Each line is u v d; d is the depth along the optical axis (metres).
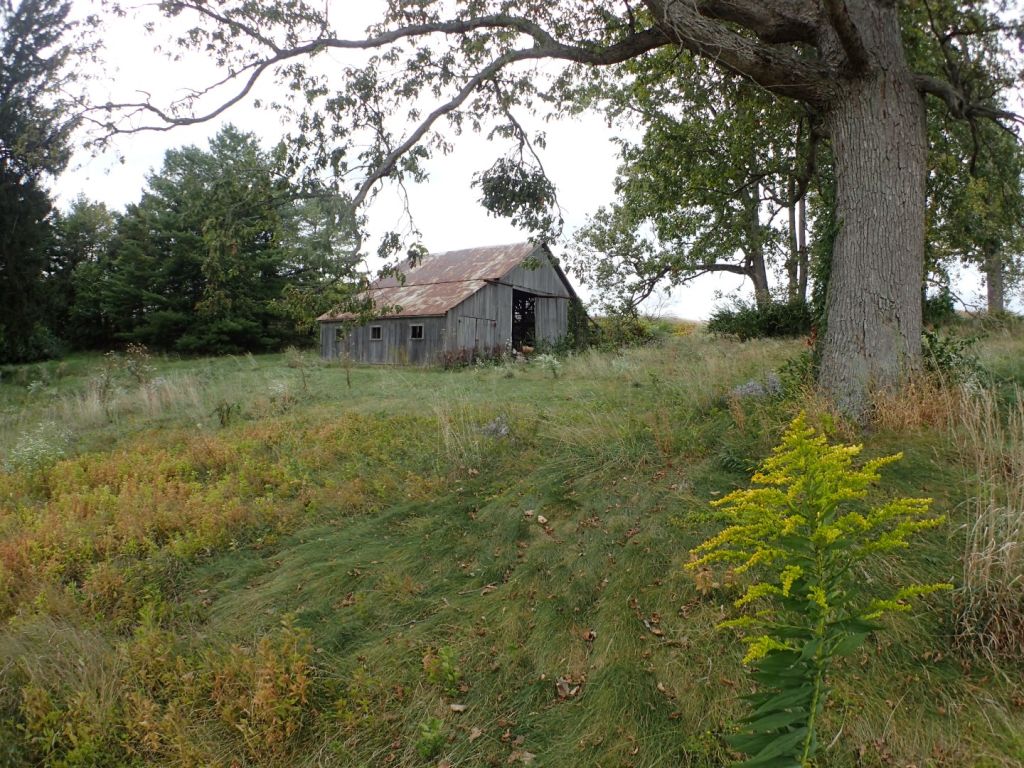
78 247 33.09
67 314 33.28
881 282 6.24
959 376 6.12
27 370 23.22
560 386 11.46
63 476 8.05
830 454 2.34
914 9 8.29
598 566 4.73
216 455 8.09
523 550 5.21
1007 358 8.09
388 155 8.09
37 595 5.00
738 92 10.00
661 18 7.22
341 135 8.61
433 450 7.45
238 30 8.05
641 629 4.03
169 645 4.34
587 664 3.89
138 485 7.38
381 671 4.07
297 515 6.40
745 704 3.32
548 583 4.68
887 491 4.76
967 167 9.73
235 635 4.57
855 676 3.34
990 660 3.29
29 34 16.36
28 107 15.56
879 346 6.16
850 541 2.36
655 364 12.55
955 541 4.09
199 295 32.41
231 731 3.70
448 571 5.11
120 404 12.91
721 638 3.79
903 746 2.97
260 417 10.74
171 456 8.57
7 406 15.20
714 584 4.15
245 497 6.89
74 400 14.27
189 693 3.90
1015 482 4.27
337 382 14.59
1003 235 11.23
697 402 7.30
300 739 3.63
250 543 5.97
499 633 4.26
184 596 5.21
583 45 8.94
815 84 6.73
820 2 6.86
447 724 3.63
